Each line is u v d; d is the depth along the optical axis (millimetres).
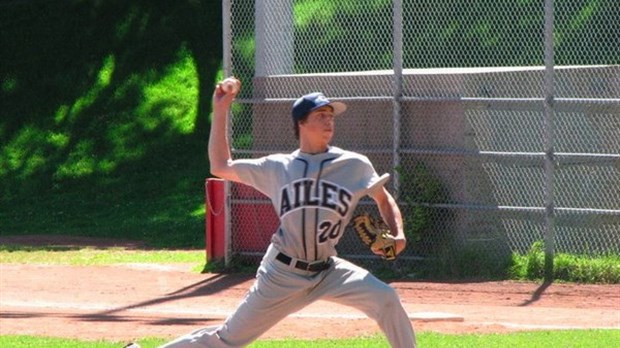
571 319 24344
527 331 21984
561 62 49250
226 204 33156
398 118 31516
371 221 13812
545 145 29797
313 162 13648
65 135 60625
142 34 65875
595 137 32906
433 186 31094
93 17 67062
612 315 24906
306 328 22812
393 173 31797
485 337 20844
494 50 50688
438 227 31266
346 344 20172
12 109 62844
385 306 13719
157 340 21234
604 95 34062
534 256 29906
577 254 30938
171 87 62969
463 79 31047
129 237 46594
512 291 28375
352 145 32688
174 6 67000
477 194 31031
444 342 20172
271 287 13680
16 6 68250
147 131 60188
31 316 25578
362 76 32469
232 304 27703
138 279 32719
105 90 63125
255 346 19953
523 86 32344
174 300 28562
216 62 63875
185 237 45781
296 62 52719
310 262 13617
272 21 34406
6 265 36812
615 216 30562
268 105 33562
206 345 13977
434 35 51906
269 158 13891
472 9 51719
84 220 51656
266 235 32875
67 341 21281
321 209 13453
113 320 24859
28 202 55594
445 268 30547
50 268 35750
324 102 13641
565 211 29375
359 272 13867
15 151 59906
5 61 65625
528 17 50594
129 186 55812
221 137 13984
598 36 48812
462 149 30938
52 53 65625
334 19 53094
